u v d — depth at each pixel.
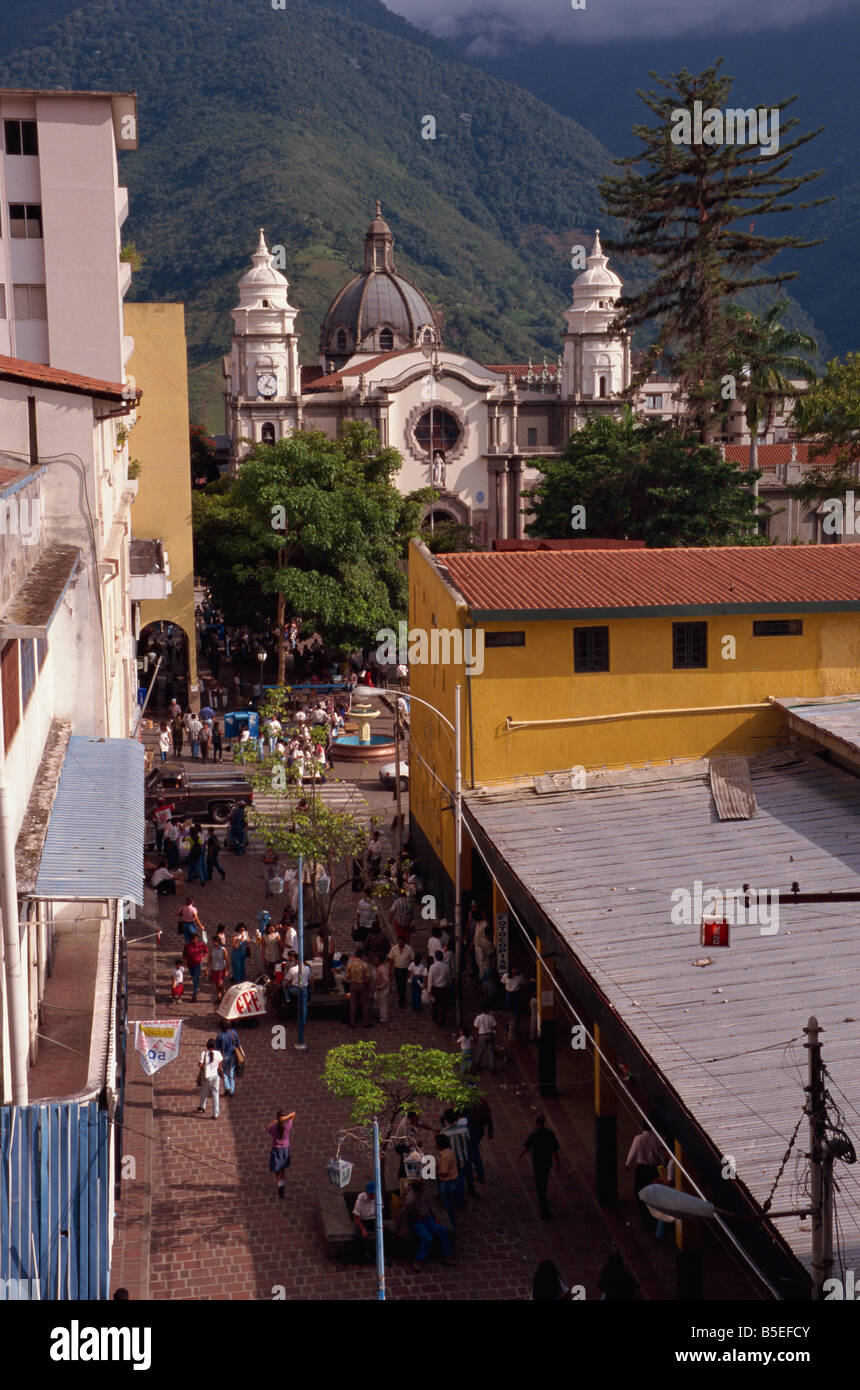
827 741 27.19
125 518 41.81
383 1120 24.27
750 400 66.75
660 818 26.89
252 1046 27.72
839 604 29.83
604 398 102.88
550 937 21.97
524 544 47.41
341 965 30.72
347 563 57.91
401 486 97.19
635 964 20.25
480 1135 22.20
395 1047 27.42
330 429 98.19
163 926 33.97
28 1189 14.17
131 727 40.22
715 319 63.44
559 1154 23.11
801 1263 13.12
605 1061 20.78
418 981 29.48
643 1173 21.27
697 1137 15.59
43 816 17.31
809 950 20.39
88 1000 20.16
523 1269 20.02
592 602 29.45
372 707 54.97
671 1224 20.73
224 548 58.88
